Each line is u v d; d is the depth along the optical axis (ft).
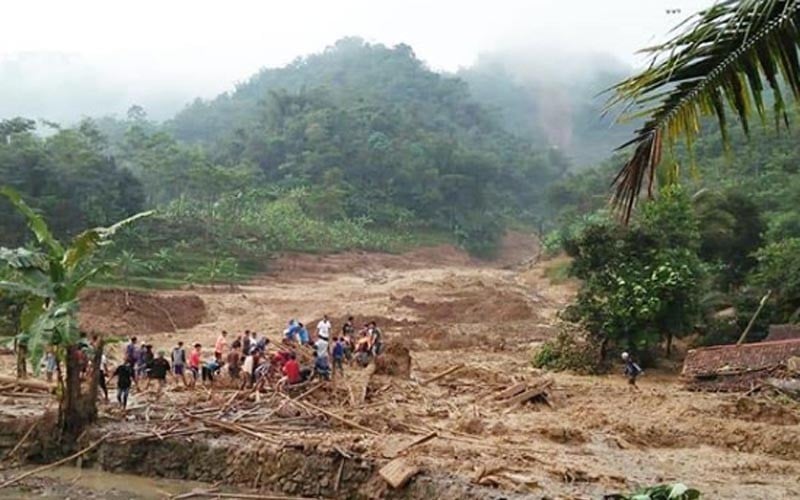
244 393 67.00
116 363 89.51
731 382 80.53
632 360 92.38
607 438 59.72
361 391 70.18
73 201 230.89
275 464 50.21
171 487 50.19
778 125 16.63
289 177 388.57
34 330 50.98
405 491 45.29
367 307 177.47
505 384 81.00
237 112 619.67
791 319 99.66
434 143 434.30
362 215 374.43
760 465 53.16
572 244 104.27
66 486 49.88
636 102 16.96
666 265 95.04
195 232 273.33
